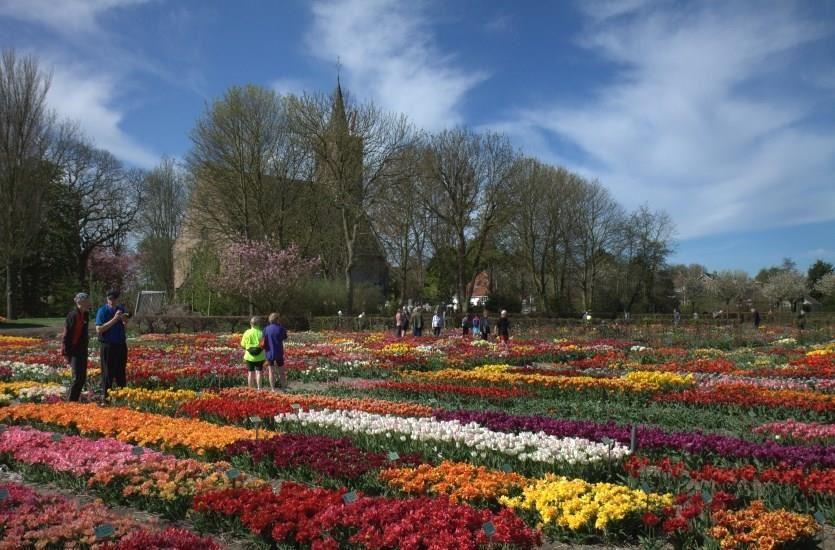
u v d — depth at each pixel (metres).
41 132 49.34
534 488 7.34
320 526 6.23
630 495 6.95
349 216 52.41
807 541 6.30
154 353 23.25
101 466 7.95
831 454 8.55
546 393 15.49
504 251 64.75
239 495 6.91
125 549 5.43
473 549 5.75
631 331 39.81
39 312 60.38
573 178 66.38
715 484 7.74
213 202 50.88
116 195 67.00
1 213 47.12
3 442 9.20
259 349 16.52
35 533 5.74
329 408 12.40
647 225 70.62
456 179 53.25
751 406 13.16
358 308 53.88
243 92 50.09
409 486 7.48
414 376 18.38
